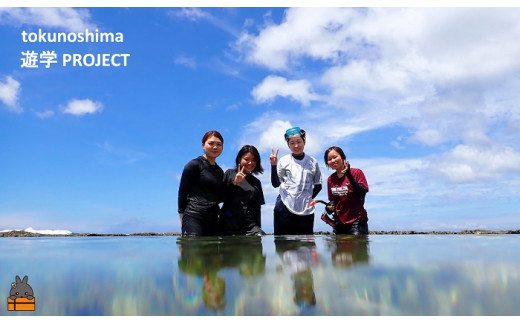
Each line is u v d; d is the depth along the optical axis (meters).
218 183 4.44
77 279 1.31
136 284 1.23
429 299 1.03
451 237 3.31
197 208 4.30
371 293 1.09
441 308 0.97
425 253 1.91
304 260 1.67
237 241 2.88
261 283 1.22
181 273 1.39
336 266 1.50
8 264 1.65
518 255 1.80
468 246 2.29
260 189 4.65
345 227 4.64
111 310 0.99
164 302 1.04
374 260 1.65
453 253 1.90
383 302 1.01
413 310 0.95
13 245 2.70
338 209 4.73
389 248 2.17
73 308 1.01
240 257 1.79
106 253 2.04
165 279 1.29
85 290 1.17
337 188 4.71
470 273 1.33
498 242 2.63
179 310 0.98
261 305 1.01
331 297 1.06
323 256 1.80
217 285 1.19
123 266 1.56
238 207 4.49
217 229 4.55
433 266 1.48
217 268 1.47
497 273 1.33
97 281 1.28
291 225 4.97
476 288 1.13
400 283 1.19
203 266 1.53
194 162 4.34
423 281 1.21
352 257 1.75
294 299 1.04
